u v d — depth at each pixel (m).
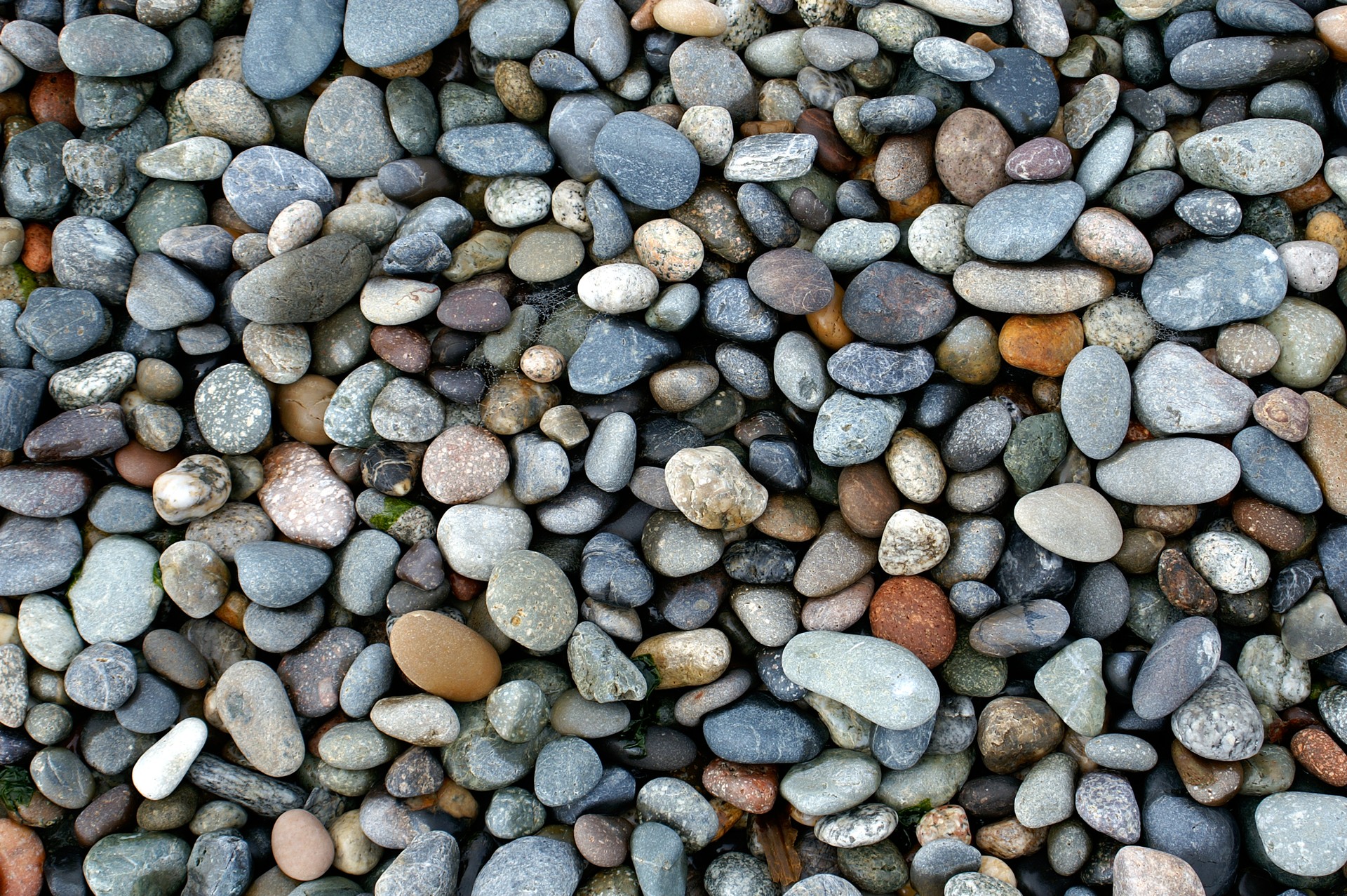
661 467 0.93
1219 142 0.91
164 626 0.92
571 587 0.92
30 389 0.92
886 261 0.93
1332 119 0.93
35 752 0.91
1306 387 0.91
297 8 0.94
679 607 0.92
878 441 0.92
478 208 0.95
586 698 0.91
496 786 0.90
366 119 0.94
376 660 0.91
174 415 0.93
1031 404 0.92
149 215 0.94
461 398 0.93
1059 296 0.91
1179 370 0.91
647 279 0.93
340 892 0.89
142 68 0.94
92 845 0.90
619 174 0.93
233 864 0.89
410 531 0.93
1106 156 0.92
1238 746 0.88
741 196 0.93
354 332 0.94
